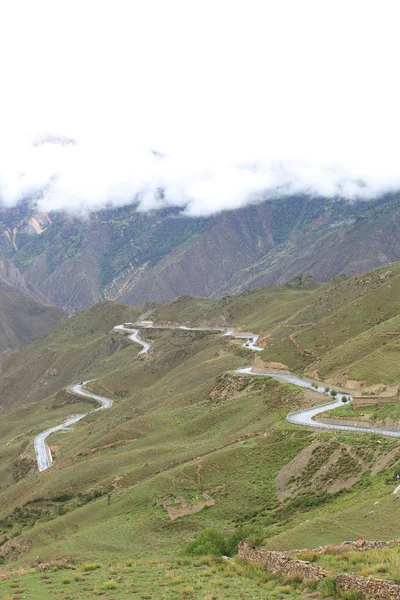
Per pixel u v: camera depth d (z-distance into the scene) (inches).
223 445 3816.4
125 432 5073.8
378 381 4015.8
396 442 2773.1
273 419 3961.6
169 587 1493.6
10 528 4069.9
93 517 3491.6
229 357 6756.9
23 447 6397.6
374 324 5659.5
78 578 1663.4
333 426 3376.0
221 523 2822.3
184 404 5546.3
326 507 2458.2
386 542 1562.5
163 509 3147.1
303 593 1315.2
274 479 3051.2
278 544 1925.4
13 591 1535.4
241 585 1457.9
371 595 1187.3
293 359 5590.6
